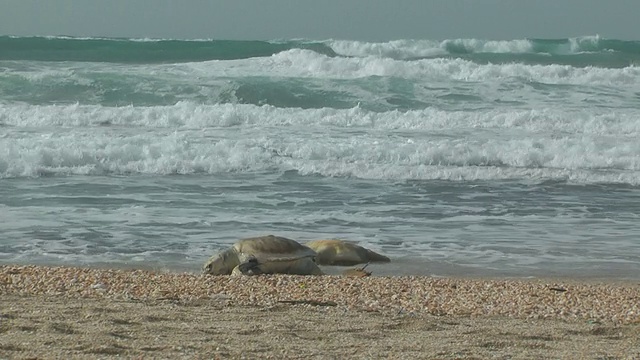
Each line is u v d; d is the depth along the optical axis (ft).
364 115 132.87
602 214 85.81
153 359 31.71
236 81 152.66
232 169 102.99
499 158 111.24
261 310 44.65
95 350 32.58
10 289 49.98
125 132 118.73
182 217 79.00
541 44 271.08
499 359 34.63
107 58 210.79
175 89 148.25
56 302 44.47
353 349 35.53
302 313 44.27
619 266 66.49
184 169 101.60
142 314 41.29
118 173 99.86
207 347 34.32
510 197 93.20
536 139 120.06
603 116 135.33
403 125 131.23
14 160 97.76
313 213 82.38
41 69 174.19
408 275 62.75
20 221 75.46
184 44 226.38
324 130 125.08
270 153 107.86
